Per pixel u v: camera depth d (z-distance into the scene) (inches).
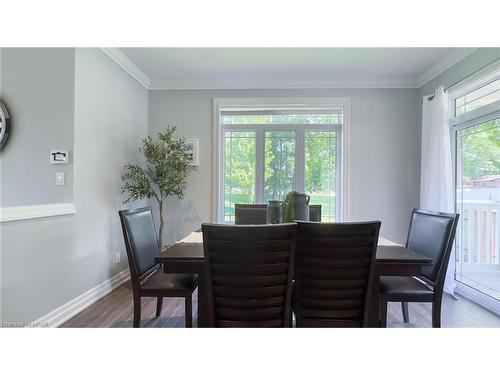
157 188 152.6
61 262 87.0
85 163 99.1
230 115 154.4
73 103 93.2
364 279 55.9
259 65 128.2
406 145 145.0
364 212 146.4
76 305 93.7
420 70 132.3
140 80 140.8
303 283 56.6
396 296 66.6
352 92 146.5
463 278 112.3
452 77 118.4
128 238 69.3
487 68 98.6
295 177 152.3
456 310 95.5
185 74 139.4
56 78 93.3
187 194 151.7
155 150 129.6
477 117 104.5
